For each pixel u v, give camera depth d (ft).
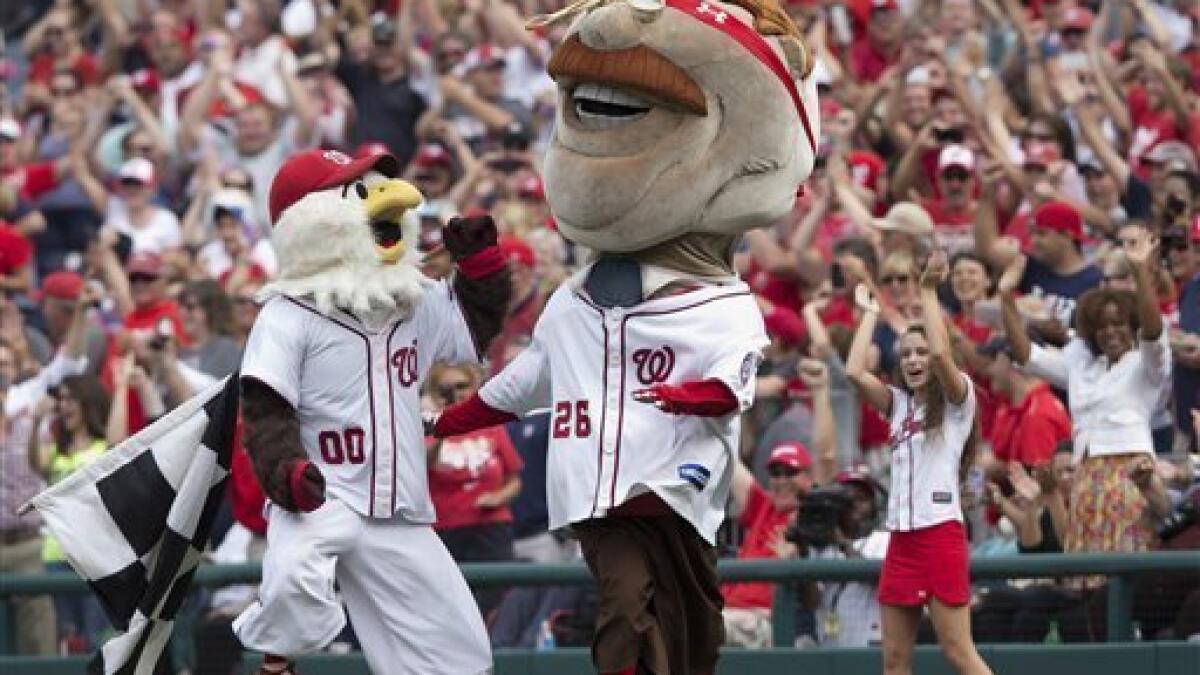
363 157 86.17
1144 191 135.44
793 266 131.13
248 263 147.02
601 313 83.35
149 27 187.52
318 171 84.89
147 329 132.77
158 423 86.58
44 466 123.65
